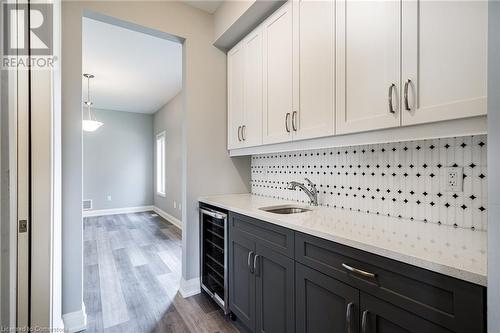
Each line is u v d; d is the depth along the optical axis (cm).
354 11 135
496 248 56
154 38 298
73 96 186
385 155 154
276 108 191
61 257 177
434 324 81
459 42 97
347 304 108
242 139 231
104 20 206
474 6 94
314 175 202
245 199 230
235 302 188
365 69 130
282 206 199
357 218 147
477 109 92
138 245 389
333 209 179
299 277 132
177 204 527
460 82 97
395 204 149
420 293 85
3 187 72
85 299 230
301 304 131
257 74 211
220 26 236
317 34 157
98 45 314
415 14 110
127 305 220
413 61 110
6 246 74
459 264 78
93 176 630
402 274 90
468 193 121
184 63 239
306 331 128
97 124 480
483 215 116
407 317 88
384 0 121
